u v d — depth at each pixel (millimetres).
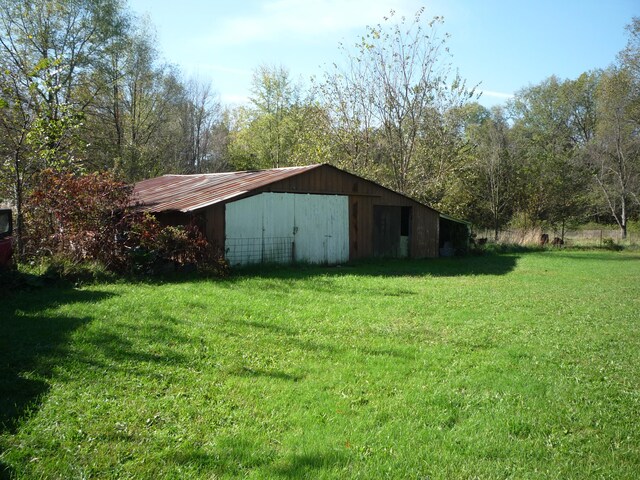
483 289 12922
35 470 3592
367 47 28125
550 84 53906
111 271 11891
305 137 29938
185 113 46438
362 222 20000
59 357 5906
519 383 5703
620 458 4086
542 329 8469
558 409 5000
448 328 8289
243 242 15953
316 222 18188
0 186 14469
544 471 3830
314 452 3971
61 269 11086
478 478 3709
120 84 32188
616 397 5391
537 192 38031
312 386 5426
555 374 6082
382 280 13844
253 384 5395
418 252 22422
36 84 14289
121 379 5359
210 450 3977
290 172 18125
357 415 4719
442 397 5184
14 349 6145
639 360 6770
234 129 53312
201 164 49750
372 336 7590
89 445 3992
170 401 4875
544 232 34469
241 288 11367
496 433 4430
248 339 7109
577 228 40938
